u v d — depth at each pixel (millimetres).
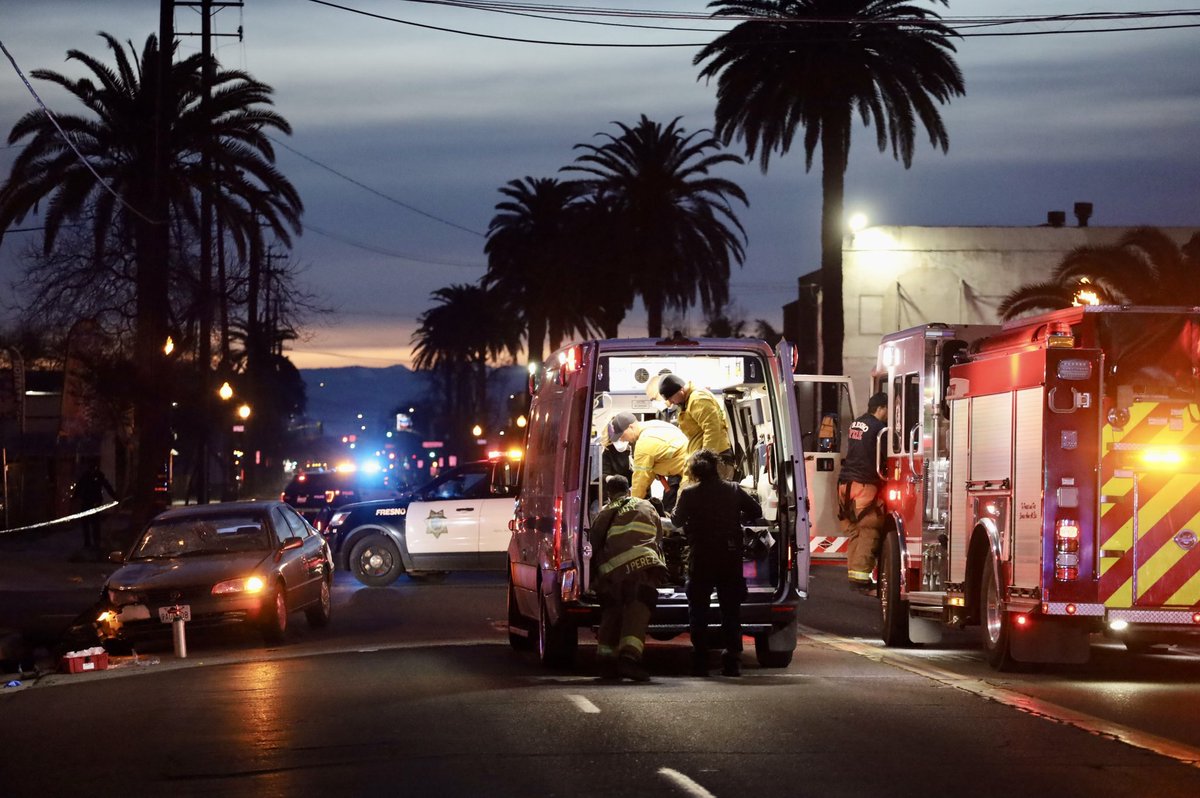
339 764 9914
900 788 8930
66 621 23016
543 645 15672
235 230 49594
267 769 9867
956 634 19969
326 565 22219
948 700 12703
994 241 75688
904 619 18141
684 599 15445
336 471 58125
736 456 17125
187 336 48688
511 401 27391
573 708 12203
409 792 8930
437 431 160250
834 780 9164
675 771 9430
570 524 14945
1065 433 14406
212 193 44875
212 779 9602
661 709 12133
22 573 32688
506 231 70688
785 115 45188
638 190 55406
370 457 157250
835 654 17422
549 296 59812
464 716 11844
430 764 9789
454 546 29031
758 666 15945
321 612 21766
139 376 37656
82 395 43625
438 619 22516
